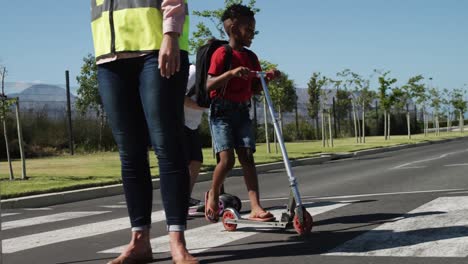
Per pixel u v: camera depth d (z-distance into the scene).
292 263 3.76
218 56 4.97
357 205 6.43
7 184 11.19
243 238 4.72
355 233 4.65
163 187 3.55
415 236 4.38
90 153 24.05
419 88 37.31
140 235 3.81
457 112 54.38
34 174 13.63
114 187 10.99
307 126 40.53
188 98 5.99
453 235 4.32
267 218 4.99
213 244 4.55
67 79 23.38
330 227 5.02
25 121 23.73
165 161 3.53
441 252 3.84
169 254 4.20
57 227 6.35
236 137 5.09
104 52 3.56
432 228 4.64
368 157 19.44
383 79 35.53
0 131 22.11
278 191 9.27
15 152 22.30
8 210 8.77
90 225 6.26
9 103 12.49
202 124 29.45
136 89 3.65
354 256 3.87
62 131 24.73
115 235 5.43
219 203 5.52
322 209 6.25
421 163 14.09
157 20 3.46
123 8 3.49
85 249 4.76
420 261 3.65
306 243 4.35
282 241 4.48
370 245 4.16
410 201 6.44
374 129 46.84
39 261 4.36
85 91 25.81
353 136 44.88
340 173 12.42
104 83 3.64
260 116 36.03
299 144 30.08
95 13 3.66
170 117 3.50
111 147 25.81
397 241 4.24
